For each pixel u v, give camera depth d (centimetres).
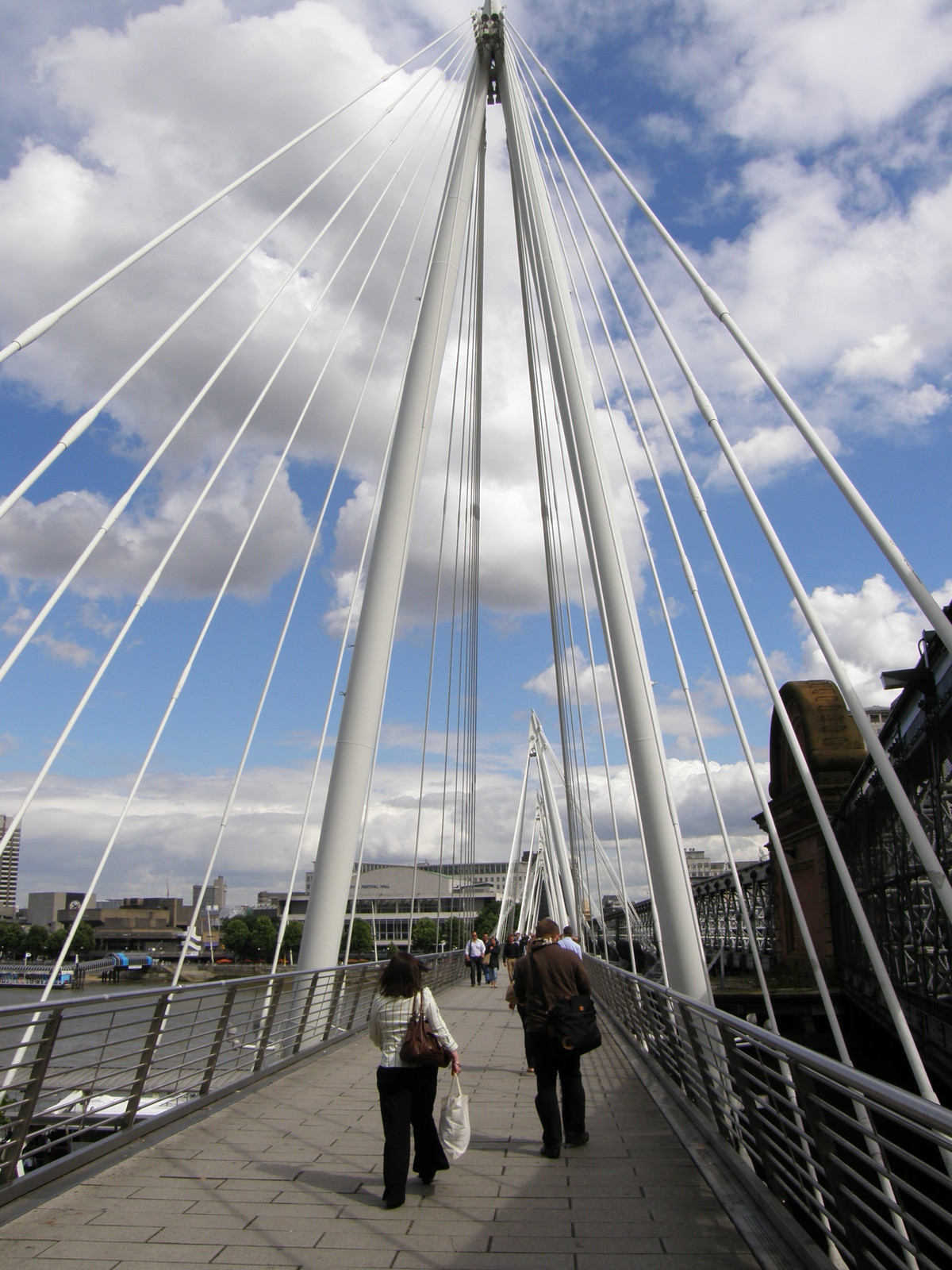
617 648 1384
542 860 7519
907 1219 352
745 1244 477
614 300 1469
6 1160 543
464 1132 613
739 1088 594
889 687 1273
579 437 1575
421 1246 474
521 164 1947
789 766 3006
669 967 1202
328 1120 767
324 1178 594
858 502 613
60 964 862
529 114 2022
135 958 8488
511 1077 1048
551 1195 565
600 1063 1166
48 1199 540
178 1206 532
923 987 1518
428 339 1806
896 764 1589
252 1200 546
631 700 1347
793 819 2983
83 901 921
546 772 6650
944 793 1320
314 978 1174
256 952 8325
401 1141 550
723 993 2538
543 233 1814
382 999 579
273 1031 1129
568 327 1705
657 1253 464
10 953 9250
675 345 1074
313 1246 472
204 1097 811
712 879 4266
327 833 1534
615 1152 677
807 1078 451
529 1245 476
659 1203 548
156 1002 719
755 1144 572
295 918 8469
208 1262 448
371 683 1602
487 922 10569
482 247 2666
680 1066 872
